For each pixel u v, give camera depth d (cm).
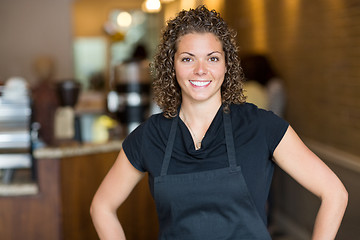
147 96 321
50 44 704
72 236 268
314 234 129
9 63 696
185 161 130
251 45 471
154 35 795
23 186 258
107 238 146
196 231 128
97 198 148
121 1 839
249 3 470
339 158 284
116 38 852
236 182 126
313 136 329
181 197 128
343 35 281
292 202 352
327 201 127
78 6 836
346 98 280
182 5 457
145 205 295
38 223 262
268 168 131
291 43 363
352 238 264
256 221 128
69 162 264
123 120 317
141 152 137
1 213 258
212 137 131
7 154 257
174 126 136
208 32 129
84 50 854
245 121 131
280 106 350
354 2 266
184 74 130
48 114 343
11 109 255
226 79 136
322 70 311
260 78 346
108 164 281
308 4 329
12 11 691
